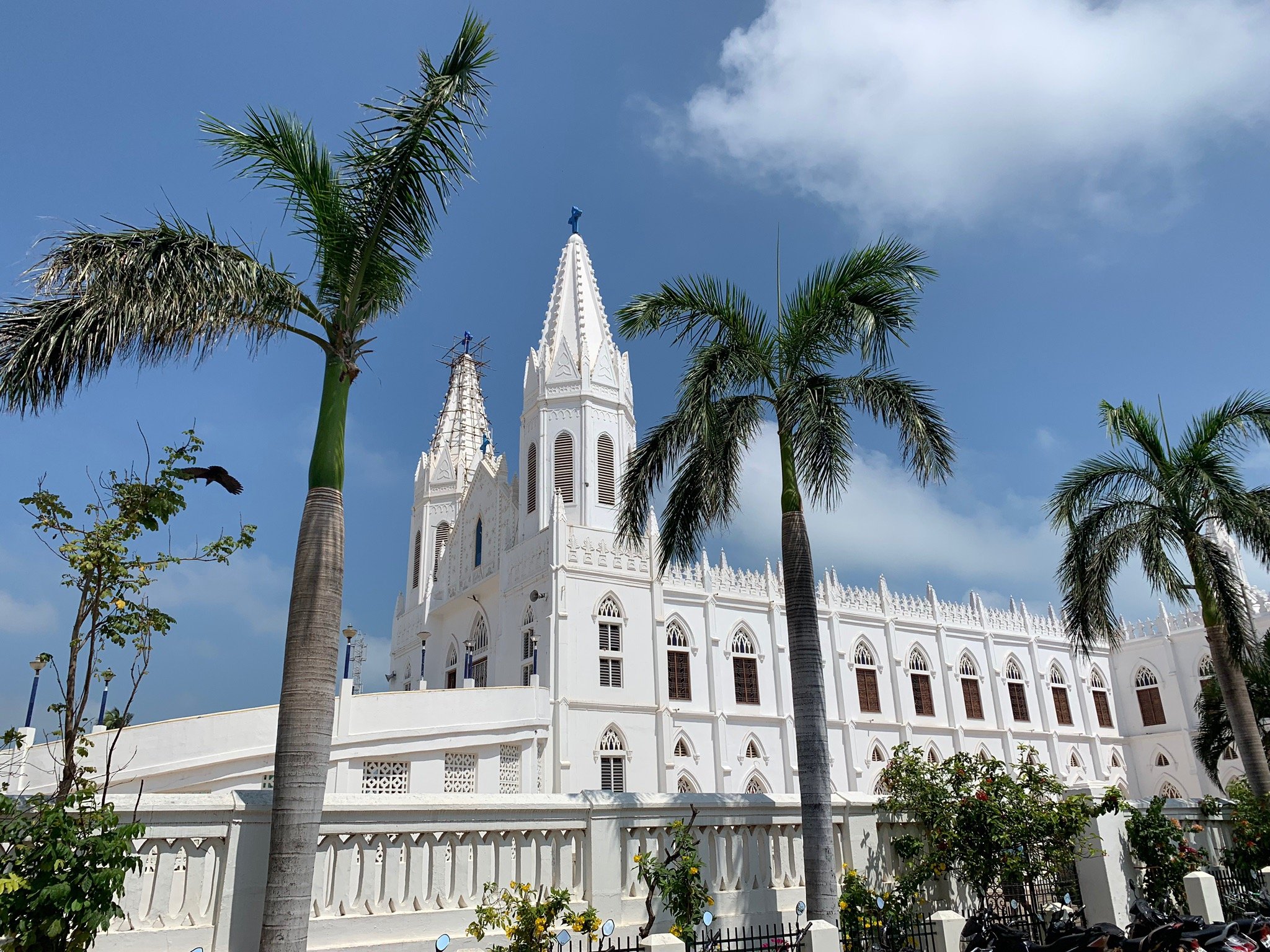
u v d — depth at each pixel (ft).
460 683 171.63
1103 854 55.47
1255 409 82.17
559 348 165.27
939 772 57.36
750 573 163.02
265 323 45.03
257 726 94.58
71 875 28.89
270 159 46.52
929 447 60.85
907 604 185.68
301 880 35.29
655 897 43.93
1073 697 203.31
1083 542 85.15
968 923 45.73
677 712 144.05
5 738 35.47
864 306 61.62
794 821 51.88
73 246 39.34
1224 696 79.36
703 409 60.23
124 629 36.81
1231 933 45.93
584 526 147.74
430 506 206.90
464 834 40.52
